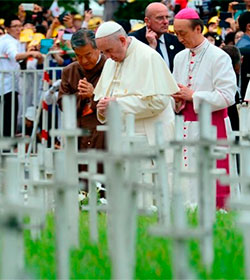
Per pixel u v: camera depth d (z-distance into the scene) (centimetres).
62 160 1725
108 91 3419
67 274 1758
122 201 1677
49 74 4509
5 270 1520
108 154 1705
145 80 3347
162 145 2141
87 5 6744
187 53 3584
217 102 3472
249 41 4241
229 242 2216
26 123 4675
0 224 1538
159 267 1975
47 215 2681
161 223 2317
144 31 4034
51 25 5006
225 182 1900
